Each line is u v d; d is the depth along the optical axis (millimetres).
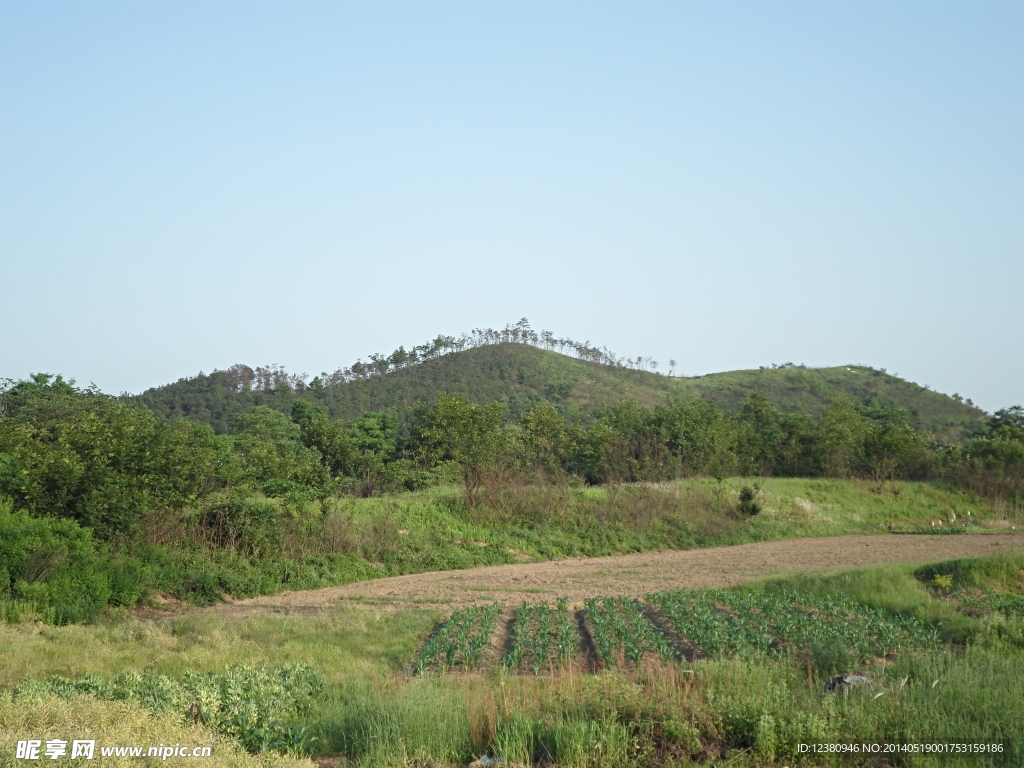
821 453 61625
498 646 18062
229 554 27422
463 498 40188
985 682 10500
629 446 53719
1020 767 8297
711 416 60750
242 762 8656
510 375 129875
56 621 19359
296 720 11070
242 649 16266
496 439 45844
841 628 17234
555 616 21594
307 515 31766
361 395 112250
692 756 9203
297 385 121062
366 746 9758
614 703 10281
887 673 11758
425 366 135125
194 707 10578
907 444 58344
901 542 42281
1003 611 18422
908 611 19484
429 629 20000
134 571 22984
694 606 21672
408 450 61188
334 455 53094
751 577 29984
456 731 9938
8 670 12953
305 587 28047
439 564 33219
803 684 11484
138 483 25656
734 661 12750
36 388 45688
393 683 12773
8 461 23297
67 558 21344
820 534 46875
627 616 20891
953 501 55188
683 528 43250
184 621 19750
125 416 28609
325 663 15211
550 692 11055
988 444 59219
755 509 46625
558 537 38906
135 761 8312
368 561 31719
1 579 19797
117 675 12680
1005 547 39031
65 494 23531
